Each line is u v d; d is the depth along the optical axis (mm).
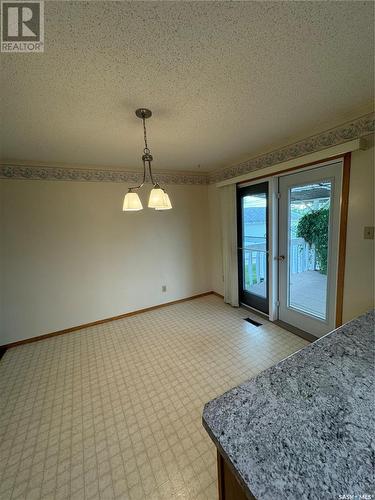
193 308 3436
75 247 2842
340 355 900
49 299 2740
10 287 2541
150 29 896
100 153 2396
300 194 2402
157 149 2350
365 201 1750
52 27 870
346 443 553
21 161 2500
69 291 2848
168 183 3422
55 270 2752
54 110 1491
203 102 1476
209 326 2844
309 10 845
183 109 1551
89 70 1121
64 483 1180
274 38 970
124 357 2271
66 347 2504
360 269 1829
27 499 1117
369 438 564
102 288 3051
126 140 2057
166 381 1902
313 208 2281
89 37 919
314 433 582
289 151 2275
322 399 688
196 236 3750
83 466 1258
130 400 1714
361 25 915
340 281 1976
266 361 2107
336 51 1064
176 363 2137
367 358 878
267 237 2809
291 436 577
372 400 679
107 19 847
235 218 3164
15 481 1194
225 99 1455
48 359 2283
